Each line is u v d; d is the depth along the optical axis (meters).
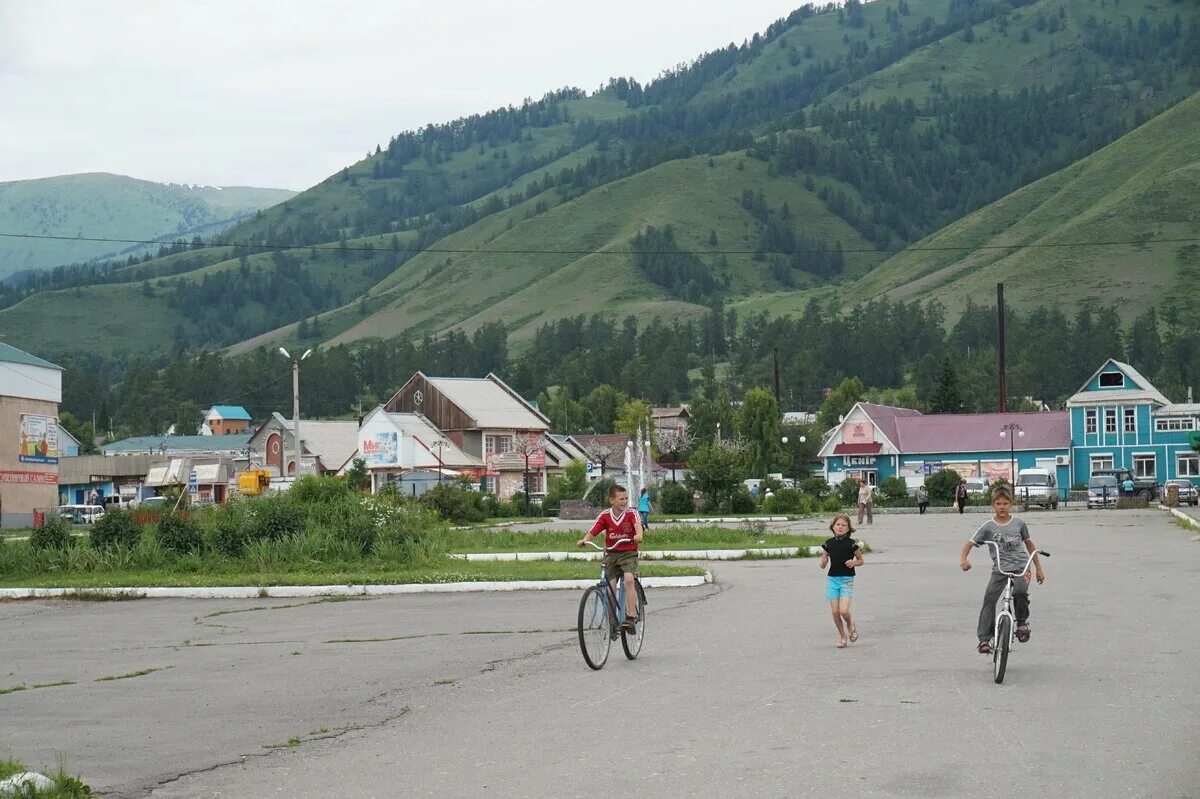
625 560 15.40
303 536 30.42
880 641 16.50
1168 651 15.02
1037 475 76.25
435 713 12.30
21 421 71.88
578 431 164.88
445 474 83.00
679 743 10.57
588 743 10.69
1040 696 12.27
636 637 15.60
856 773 9.35
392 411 97.06
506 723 11.69
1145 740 10.27
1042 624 17.81
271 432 100.69
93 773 10.12
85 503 103.31
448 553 33.09
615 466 111.31
